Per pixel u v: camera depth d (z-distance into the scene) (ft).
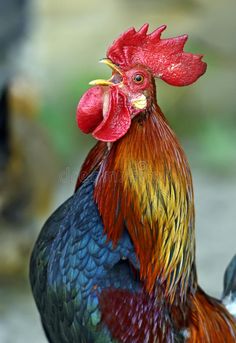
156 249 18.08
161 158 17.71
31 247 37.81
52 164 39.52
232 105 62.49
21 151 38.45
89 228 18.12
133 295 18.07
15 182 37.47
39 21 65.72
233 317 20.25
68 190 46.65
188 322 18.88
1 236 37.52
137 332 18.07
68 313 18.30
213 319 19.42
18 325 34.06
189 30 66.49
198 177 53.26
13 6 42.98
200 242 43.52
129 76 17.98
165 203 17.76
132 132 17.81
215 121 60.54
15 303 35.96
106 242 18.03
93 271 17.98
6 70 42.16
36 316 34.88
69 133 57.00
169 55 18.38
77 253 18.07
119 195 17.87
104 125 17.76
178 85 18.66
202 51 65.26
